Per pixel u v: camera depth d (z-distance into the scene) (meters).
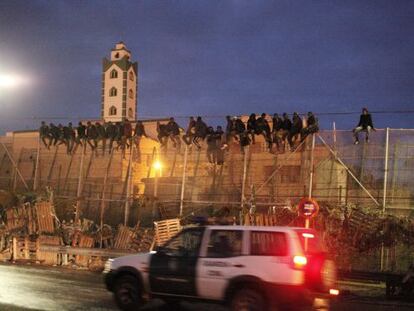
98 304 12.04
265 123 26.22
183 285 10.67
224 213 24.09
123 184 31.25
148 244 22.11
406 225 19.77
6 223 27.59
